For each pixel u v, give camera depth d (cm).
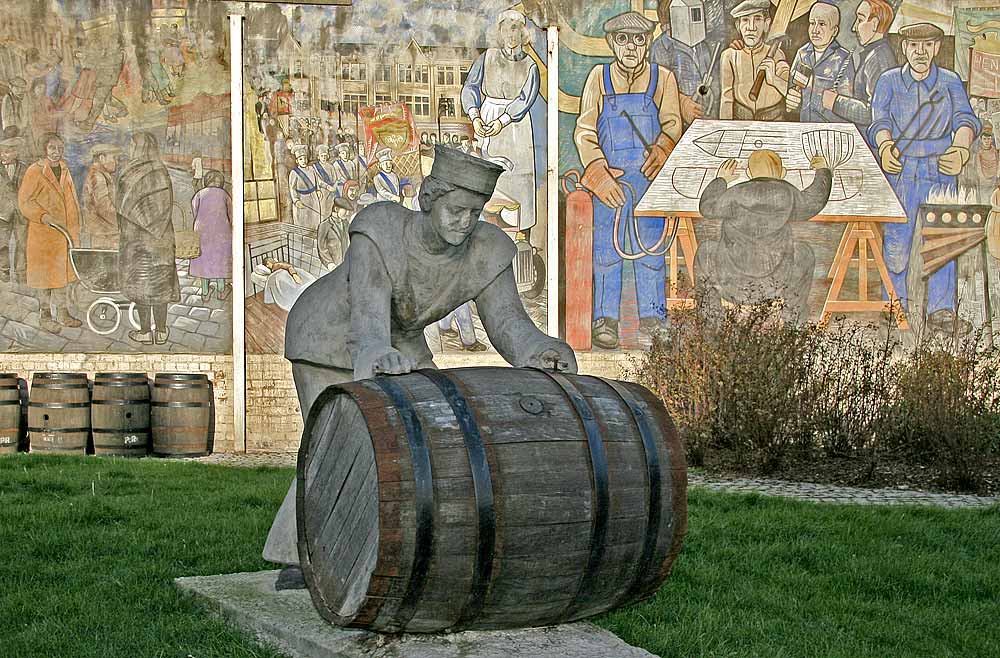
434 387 441
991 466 1214
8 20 1472
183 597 583
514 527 420
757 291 1545
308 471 496
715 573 670
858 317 1552
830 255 1553
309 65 1502
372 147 1509
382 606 425
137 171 1491
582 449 439
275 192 1497
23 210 1475
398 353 471
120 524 795
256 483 1024
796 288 1547
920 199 1563
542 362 499
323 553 479
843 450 1312
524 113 1523
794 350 1320
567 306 1523
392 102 1511
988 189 1571
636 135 1534
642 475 451
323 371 553
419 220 510
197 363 1498
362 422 451
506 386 451
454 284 525
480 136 1519
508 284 536
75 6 1481
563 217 1524
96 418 1405
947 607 620
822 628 570
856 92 1558
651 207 1534
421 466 414
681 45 1540
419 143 1515
